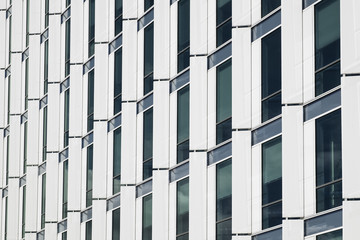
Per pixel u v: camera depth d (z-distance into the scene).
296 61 43.47
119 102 58.97
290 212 42.88
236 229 46.31
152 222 53.62
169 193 52.56
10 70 75.00
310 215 42.22
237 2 47.66
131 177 56.31
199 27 50.78
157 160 53.25
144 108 56.00
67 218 63.41
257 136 46.06
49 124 67.06
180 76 52.69
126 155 56.75
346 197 40.00
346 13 40.72
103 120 60.09
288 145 43.28
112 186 59.00
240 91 46.97
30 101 70.19
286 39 43.97
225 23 49.41
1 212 74.62
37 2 70.81
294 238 42.62
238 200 46.34
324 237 41.50
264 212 45.25
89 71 62.91
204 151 49.75
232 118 47.00
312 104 42.69
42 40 69.88
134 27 57.41
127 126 56.94
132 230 55.94
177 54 53.19
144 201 55.31
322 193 41.84
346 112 40.34
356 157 40.00
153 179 53.25
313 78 42.78
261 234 45.19
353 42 40.44
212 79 49.84
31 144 69.81
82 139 63.06
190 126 50.44
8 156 74.19
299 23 43.59
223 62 49.12
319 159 42.09
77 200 62.81
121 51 59.03
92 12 63.25
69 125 64.00
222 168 48.44
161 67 53.91
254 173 45.97
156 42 54.34
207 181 49.41
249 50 46.97
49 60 67.62
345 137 40.25
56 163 66.19
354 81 40.31
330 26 42.22
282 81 43.84
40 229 68.12
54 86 67.12
